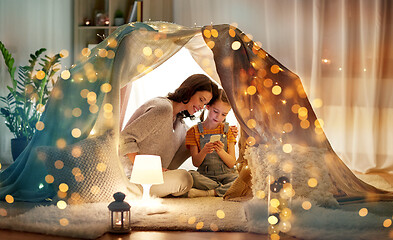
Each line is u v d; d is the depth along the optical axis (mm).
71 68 2744
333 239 1939
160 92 3646
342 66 3881
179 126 2971
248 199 2572
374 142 3818
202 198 2646
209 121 2912
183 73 3645
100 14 4488
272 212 2088
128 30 2686
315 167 2455
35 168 2527
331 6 3932
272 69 2676
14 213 2244
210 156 2859
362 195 2584
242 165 2773
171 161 2965
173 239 1964
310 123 2682
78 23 4484
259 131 2670
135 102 3643
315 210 2254
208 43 2582
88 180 2428
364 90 3852
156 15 4266
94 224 2061
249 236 2021
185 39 2703
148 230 2088
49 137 2635
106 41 2779
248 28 4152
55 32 4324
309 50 3992
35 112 3688
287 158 2447
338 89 3943
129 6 4504
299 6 3973
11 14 3992
